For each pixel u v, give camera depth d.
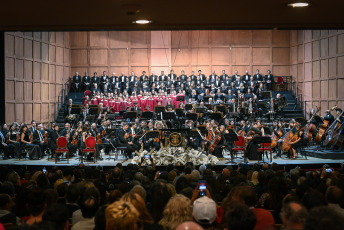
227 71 27.91
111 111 22.75
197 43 27.95
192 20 8.49
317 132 17.34
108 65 28.03
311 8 7.44
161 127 16.17
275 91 26.20
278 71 27.64
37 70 23.66
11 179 7.24
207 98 22.73
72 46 27.94
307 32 25.09
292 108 25.00
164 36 27.94
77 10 7.62
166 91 25.47
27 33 22.69
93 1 6.98
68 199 5.25
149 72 27.97
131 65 28.00
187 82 25.62
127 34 28.02
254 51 27.77
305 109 24.17
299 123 17.55
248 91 24.22
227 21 8.57
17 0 6.91
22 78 22.17
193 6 7.29
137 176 7.42
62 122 24.27
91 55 28.00
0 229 3.67
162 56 27.98
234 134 13.45
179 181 6.36
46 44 24.69
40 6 7.33
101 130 16.81
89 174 8.33
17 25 8.98
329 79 22.83
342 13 7.86
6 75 20.78
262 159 15.76
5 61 20.69
